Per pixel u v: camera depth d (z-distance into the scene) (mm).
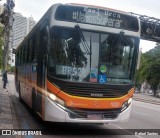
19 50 21969
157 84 73812
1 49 37500
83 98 10336
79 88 10344
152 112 22938
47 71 10484
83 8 10758
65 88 10305
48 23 10750
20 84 20469
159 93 76188
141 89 91500
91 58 10586
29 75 15359
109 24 10945
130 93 11062
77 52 10523
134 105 29203
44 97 10789
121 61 10945
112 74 10758
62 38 10531
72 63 10453
